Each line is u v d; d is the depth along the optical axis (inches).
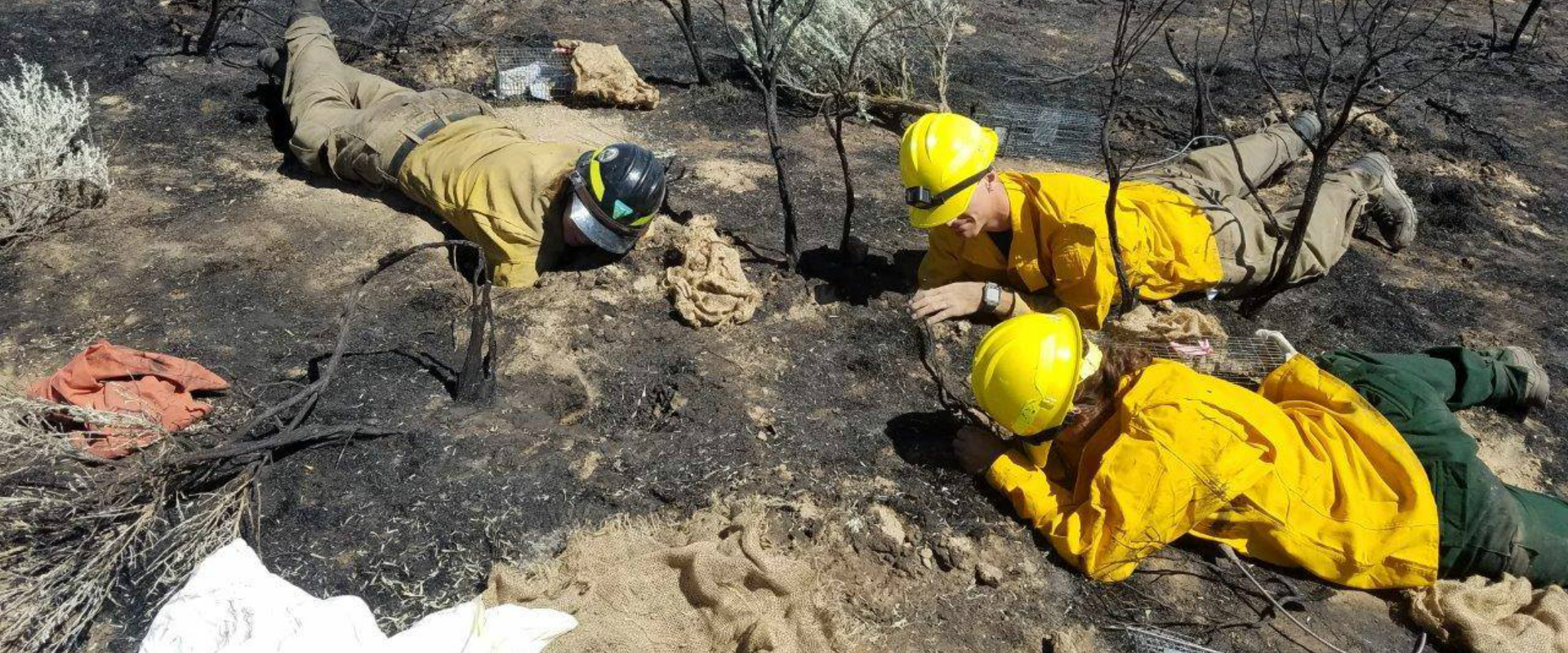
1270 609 121.5
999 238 160.2
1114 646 116.7
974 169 148.8
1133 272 161.0
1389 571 117.0
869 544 125.8
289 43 219.6
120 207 190.7
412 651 103.5
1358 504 117.0
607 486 132.4
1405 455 117.1
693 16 303.0
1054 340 122.6
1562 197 239.1
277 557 121.5
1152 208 164.7
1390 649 117.6
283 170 207.6
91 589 113.3
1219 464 112.8
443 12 288.7
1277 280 168.6
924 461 139.4
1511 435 154.6
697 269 169.3
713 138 235.3
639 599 115.4
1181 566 126.5
